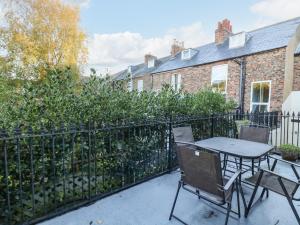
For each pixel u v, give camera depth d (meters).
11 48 11.79
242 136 3.92
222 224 2.40
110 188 3.23
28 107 2.73
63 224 2.38
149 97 4.34
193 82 13.66
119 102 3.63
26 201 2.53
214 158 2.02
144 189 3.31
